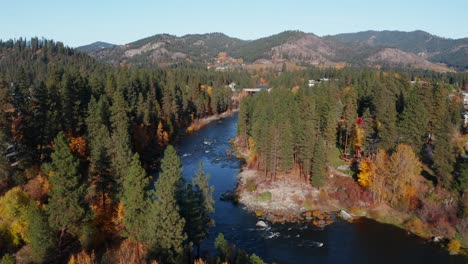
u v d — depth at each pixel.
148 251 40.75
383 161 71.50
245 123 117.31
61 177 44.31
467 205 62.91
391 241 60.50
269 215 70.62
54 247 43.72
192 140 131.88
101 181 53.28
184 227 45.81
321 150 77.56
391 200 70.94
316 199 76.19
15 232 47.31
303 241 60.56
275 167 85.12
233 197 78.94
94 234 48.25
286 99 118.56
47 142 70.19
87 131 81.00
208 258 49.50
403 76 148.62
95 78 105.19
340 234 63.09
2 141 59.19
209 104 190.25
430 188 70.94
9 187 57.25
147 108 112.81
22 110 69.50
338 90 137.25
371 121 87.44
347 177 82.00
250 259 45.06
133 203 44.12
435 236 61.09
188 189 47.22
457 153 72.62
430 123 87.69
